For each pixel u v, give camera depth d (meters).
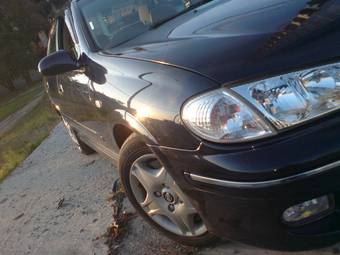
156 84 2.25
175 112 2.08
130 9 3.34
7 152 8.02
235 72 1.97
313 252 2.39
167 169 2.18
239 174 1.88
